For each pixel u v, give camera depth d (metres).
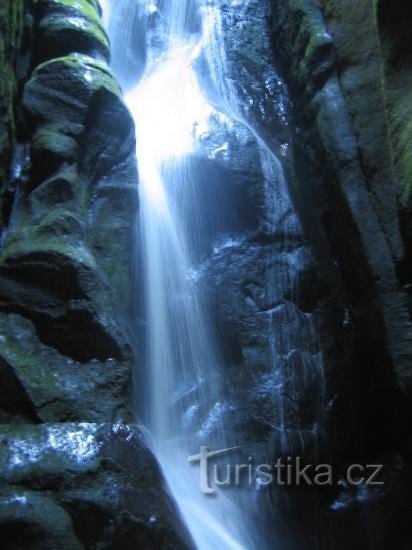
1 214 5.17
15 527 3.37
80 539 3.56
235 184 6.79
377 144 6.11
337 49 7.05
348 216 6.25
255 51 8.86
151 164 6.95
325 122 6.79
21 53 6.19
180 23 9.70
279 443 5.41
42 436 3.91
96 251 5.30
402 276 5.65
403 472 5.76
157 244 6.32
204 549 4.67
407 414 5.78
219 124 7.30
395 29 5.34
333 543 5.43
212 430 5.54
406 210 5.17
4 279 4.71
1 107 5.30
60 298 4.70
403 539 5.49
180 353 5.92
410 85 5.30
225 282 6.26
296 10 7.87
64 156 5.45
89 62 6.09
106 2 9.94
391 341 5.62
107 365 4.61
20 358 4.37
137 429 4.31
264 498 5.28
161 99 8.40
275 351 5.89
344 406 5.91
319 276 6.39
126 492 3.81
